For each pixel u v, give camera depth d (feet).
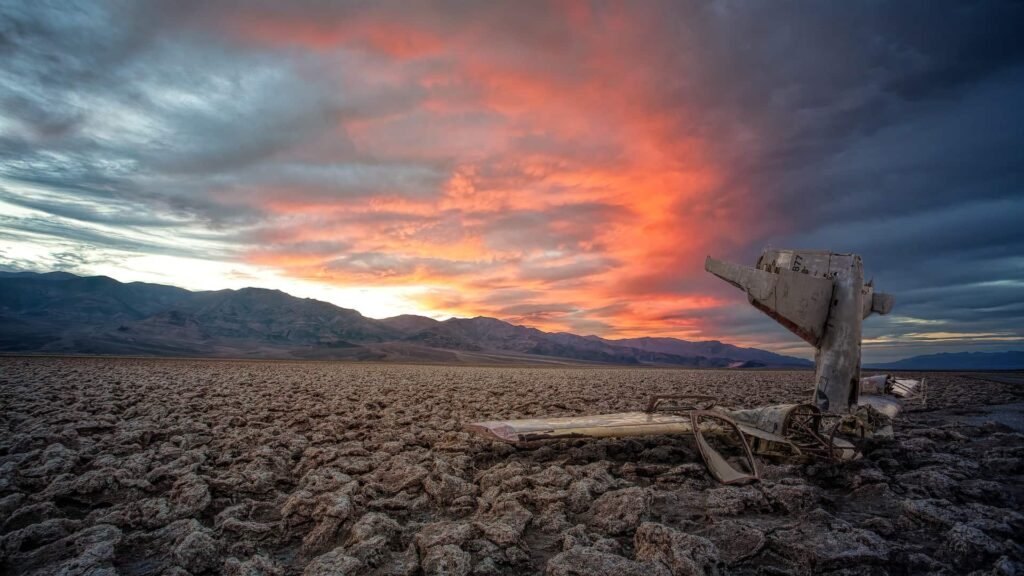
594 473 18.03
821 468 19.31
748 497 15.58
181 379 57.72
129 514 14.60
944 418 37.52
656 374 120.88
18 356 106.93
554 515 14.37
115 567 11.77
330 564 11.18
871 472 18.26
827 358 21.70
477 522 13.35
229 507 15.24
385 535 12.80
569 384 66.08
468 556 11.60
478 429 20.80
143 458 20.38
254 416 31.94
